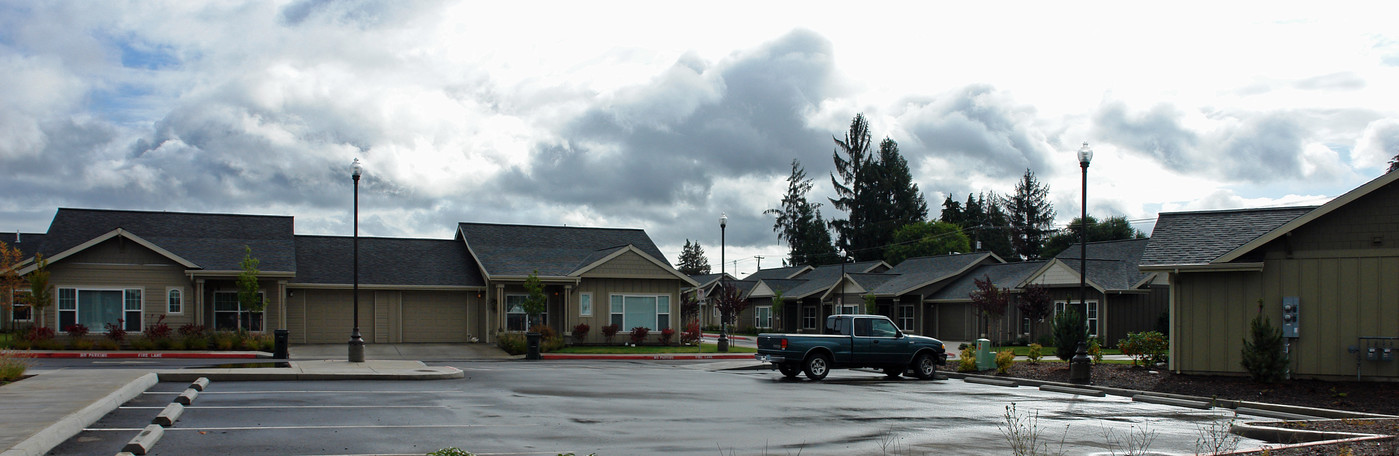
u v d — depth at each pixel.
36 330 30.73
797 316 62.91
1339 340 19.33
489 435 12.27
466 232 41.28
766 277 73.62
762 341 24.72
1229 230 21.91
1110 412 16.25
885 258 86.88
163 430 11.76
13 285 30.22
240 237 36.94
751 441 12.16
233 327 34.72
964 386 22.31
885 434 12.95
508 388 19.19
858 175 90.06
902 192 89.88
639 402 16.86
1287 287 19.97
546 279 37.16
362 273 37.62
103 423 12.27
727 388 20.53
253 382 19.11
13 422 11.12
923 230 88.38
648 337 39.34
